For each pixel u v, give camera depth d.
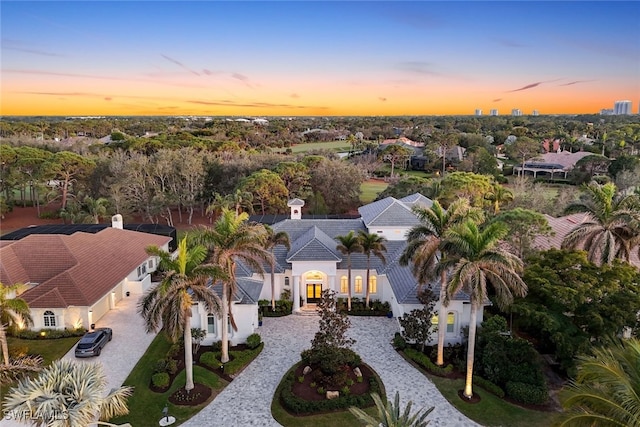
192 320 32.09
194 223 73.06
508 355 27.69
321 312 29.20
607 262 32.28
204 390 26.36
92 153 97.06
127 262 41.78
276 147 150.38
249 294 32.84
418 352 30.33
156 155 77.19
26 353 30.03
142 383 27.16
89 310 33.59
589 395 15.29
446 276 29.80
